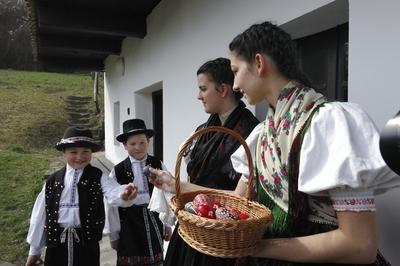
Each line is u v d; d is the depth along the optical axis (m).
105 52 6.67
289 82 1.07
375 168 0.87
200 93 1.75
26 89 17.44
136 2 4.55
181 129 3.84
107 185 2.32
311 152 0.94
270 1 2.31
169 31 4.14
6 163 8.21
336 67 2.23
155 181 1.60
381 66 1.54
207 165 1.64
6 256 4.04
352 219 0.89
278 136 1.04
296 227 1.04
